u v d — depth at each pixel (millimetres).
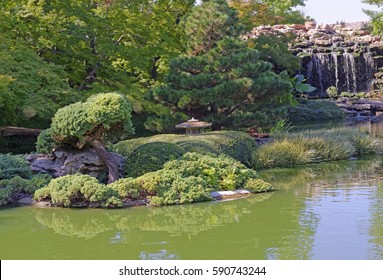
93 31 19391
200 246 7152
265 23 34219
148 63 21391
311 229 7789
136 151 11625
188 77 18172
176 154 11703
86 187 10008
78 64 20422
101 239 7719
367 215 8516
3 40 16453
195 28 19500
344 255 6504
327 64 42062
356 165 14719
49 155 11836
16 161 11781
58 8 18891
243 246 7070
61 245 7449
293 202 9828
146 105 19312
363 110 34906
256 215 8875
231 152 14203
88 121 10703
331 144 16328
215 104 18375
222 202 10133
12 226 8688
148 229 8227
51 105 16047
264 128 22297
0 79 14750
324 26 48062
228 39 18531
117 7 20422
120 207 9953
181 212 9375
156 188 10375
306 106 34000
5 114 17641
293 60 28531
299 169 14320
